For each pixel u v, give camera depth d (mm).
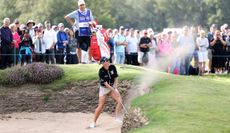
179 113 33281
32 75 52406
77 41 55250
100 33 53625
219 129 29734
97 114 42406
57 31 59469
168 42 61094
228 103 36719
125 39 61188
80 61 56281
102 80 41250
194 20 188500
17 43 55438
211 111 33906
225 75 61656
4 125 45031
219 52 63250
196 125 30359
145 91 45312
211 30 64625
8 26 54469
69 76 52938
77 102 50719
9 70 52906
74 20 56062
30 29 56781
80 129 42656
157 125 30906
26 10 156250
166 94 39750
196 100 37219
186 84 44719
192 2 189750
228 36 64062
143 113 35188
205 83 46719
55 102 51188
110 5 189875
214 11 185125
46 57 58281
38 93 51656
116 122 43125
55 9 153250
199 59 61750
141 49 60500
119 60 60844
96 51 53656
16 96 51594
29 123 45781
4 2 158375
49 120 46969
